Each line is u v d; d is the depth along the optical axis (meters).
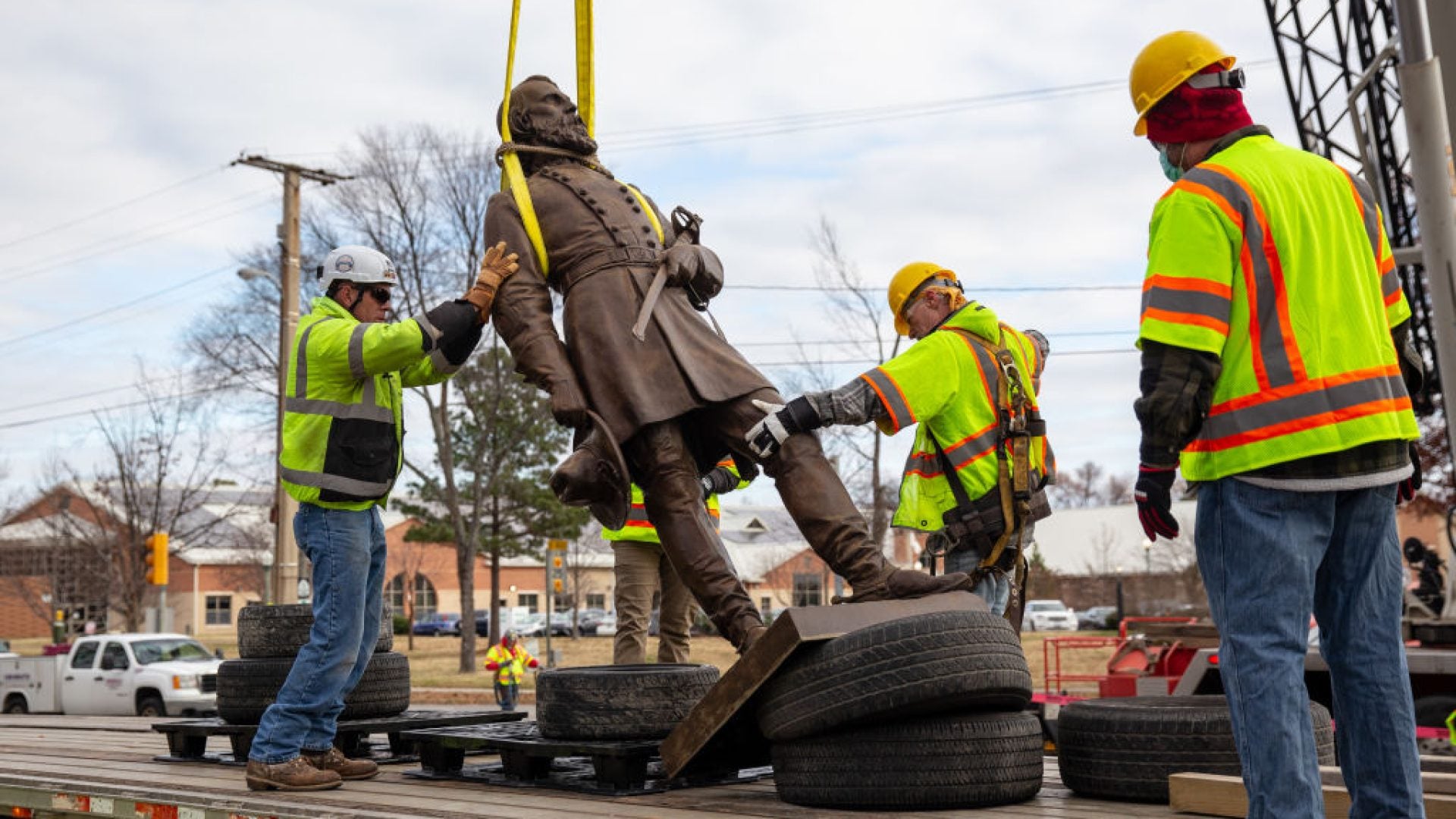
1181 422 3.02
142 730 8.01
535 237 4.98
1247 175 3.16
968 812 3.89
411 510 37.84
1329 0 16.28
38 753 6.44
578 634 60.25
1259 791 3.00
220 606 74.56
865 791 3.93
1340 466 3.06
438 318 4.84
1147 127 3.47
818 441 4.71
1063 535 73.31
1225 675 3.12
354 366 4.91
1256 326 3.11
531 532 38.00
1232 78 3.37
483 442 33.03
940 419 5.19
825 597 67.00
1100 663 25.20
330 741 5.04
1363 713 3.22
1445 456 24.66
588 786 4.50
